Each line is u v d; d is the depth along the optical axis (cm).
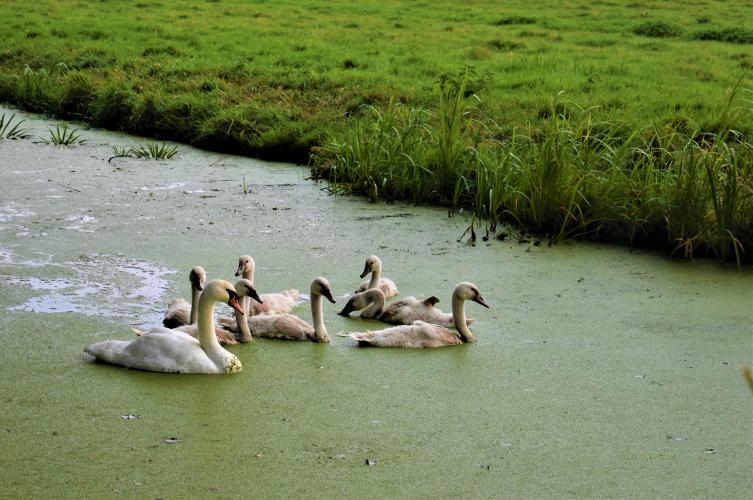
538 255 1204
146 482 635
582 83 2036
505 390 809
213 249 1189
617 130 1554
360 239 1254
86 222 1296
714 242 1203
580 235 1281
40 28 2747
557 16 3412
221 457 673
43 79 2211
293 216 1359
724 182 1227
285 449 689
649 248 1251
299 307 1016
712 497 638
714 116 1678
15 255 1138
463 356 887
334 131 1723
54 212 1341
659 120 1638
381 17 3278
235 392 789
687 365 870
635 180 1325
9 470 646
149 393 779
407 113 1712
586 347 911
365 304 991
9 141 1828
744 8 3672
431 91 1944
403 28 3006
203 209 1383
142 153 1739
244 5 3444
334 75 2108
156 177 1582
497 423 744
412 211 1405
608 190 1285
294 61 2309
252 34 2738
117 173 1602
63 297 1000
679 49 2612
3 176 1550
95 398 766
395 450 693
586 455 693
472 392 802
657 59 2395
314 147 1647
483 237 1267
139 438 699
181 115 1933
